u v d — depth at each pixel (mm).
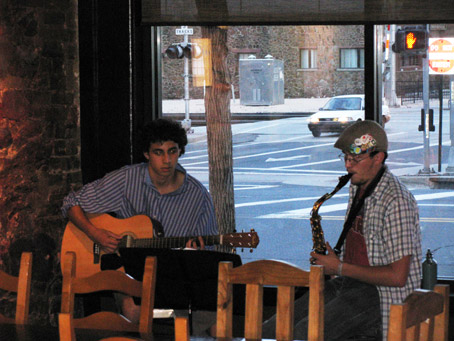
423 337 2238
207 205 3949
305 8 4664
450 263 4848
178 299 3236
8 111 4395
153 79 5000
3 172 4375
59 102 4766
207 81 5145
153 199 3936
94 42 4859
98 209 4004
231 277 2758
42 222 4664
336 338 3115
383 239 3104
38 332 2695
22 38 4480
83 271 4137
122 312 3920
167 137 3777
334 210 5344
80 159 4945
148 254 3221
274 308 4793
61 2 4738
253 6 4719
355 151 3141
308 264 5156
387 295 3133
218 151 5242
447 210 5020
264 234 5316
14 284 3109
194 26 5035
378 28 4840
